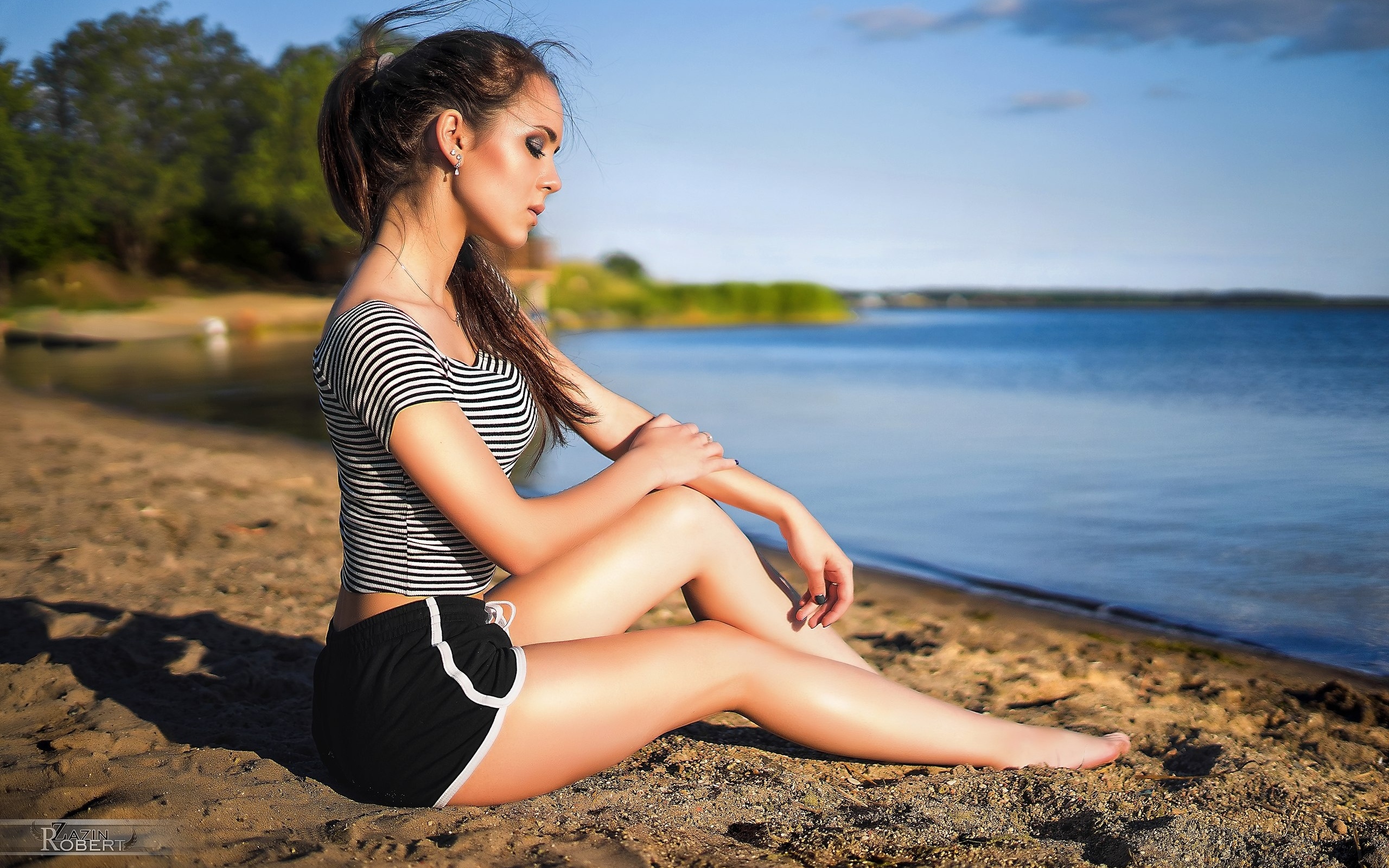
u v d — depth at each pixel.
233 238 39.25
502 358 1.93
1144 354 24.88
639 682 1.82
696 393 14.59
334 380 1.66
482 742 1.72
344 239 37.97
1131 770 2.30
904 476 7.50
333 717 1.80
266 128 38.59
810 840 1.88
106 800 1.92
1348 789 2.27
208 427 9.55
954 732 2.17
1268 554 4.95
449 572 1.78
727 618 2.14
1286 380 15.96
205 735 2.34
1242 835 1.88
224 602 3.56
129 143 37.25
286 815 1.88
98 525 4.77
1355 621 3.91
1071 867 1.77
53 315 24.28
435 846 1.74
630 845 1.81
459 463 1.63
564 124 1.89
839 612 2.17
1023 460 8.14
